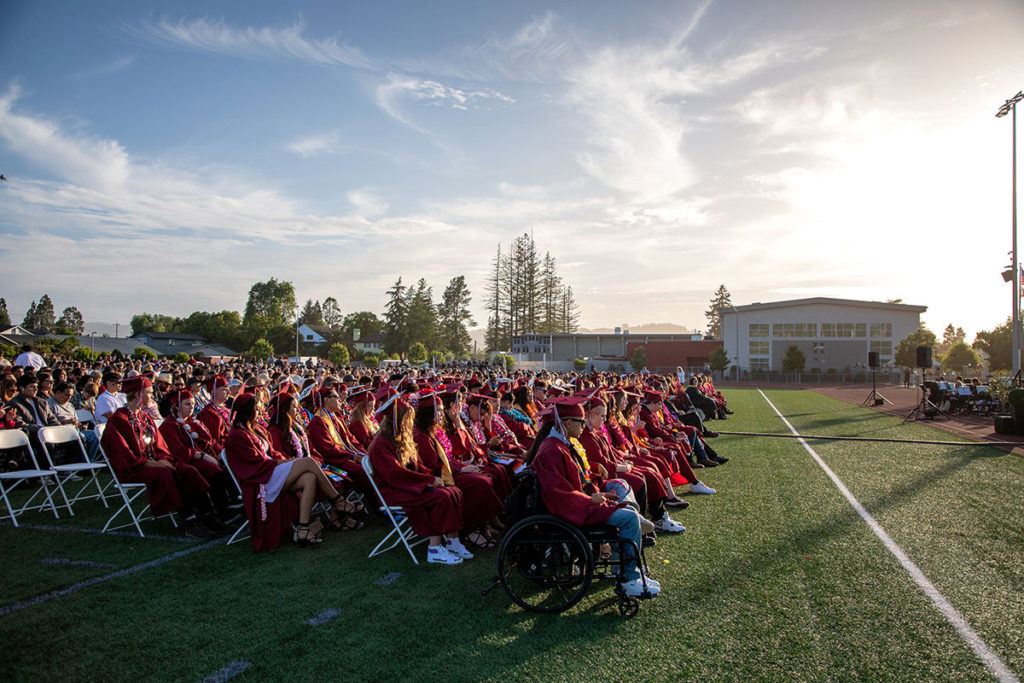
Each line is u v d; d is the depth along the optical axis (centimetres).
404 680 333
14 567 506
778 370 5541
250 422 582
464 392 734
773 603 438
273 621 406
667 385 1391
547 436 470
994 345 4559
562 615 420
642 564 429
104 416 807
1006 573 496
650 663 352
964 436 1417
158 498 591
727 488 834
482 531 579
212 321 8200
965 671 343
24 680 331
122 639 379
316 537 575
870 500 755
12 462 754
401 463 537
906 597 448
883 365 5328
